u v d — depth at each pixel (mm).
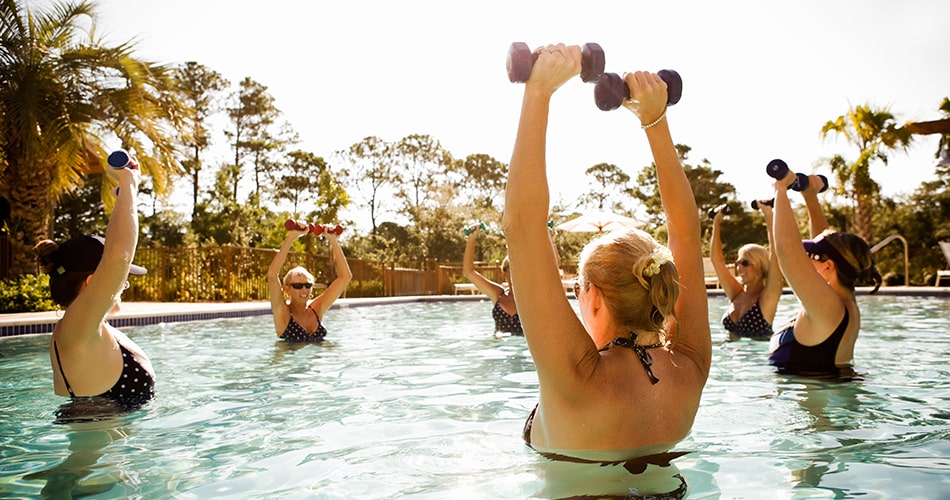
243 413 2879
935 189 30562
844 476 1724
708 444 2092
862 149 22438
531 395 3262
